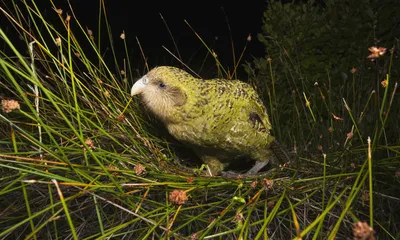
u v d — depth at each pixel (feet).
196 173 3.01
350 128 3.40
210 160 3.13
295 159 3.05
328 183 2.70
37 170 2.16
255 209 2.57
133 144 2.94
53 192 2.51
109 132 2.96
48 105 3.01
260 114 3.02
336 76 3.81
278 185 2.68
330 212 2.60
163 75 2.69
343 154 2.79
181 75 2.74
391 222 2.75
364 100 3.54
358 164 2.87
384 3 3.81
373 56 1.70
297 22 4.09
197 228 2.56
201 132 2.83
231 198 2.60
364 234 1.41
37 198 2.60
